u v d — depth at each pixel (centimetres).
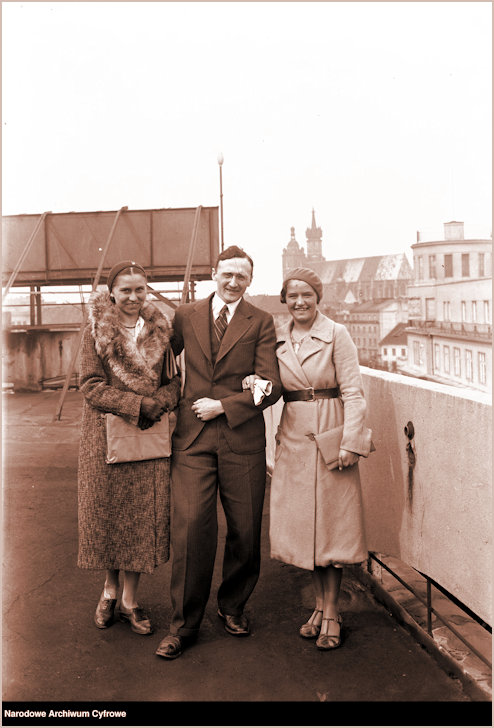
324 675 251
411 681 246
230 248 288
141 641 281
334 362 288
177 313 301
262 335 289
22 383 1415
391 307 7975
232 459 282
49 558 384
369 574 346
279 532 290
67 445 775
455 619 291
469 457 244
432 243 5609
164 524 289
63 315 2541
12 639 283
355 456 279
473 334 5009
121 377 279
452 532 258
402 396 304
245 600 291
